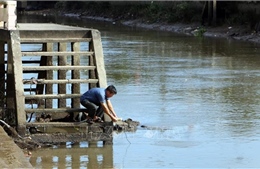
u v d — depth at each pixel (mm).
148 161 19250
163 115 24938
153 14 72500
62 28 24000
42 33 21922
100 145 21000
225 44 50688
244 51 45750
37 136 20594
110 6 84500
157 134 22250
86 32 22328
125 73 35312
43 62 24781
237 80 33125
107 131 20969
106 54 44188
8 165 17031
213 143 21109
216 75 34812
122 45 50312
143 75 34656
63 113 23078
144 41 53594
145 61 40562
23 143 20344
